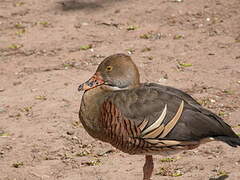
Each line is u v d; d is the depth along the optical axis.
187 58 17.38
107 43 18.80
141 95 10.74
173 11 20.61
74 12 21.19
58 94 15.62
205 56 17.42
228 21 19.64
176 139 10.47
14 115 14.64
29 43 19.09
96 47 18.55
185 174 11.66
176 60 17.27
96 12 21.06
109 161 12.47
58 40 19.19
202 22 19.77
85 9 21.34
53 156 12.80
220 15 20.12
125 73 11.18
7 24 20.59
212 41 18.41
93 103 11.05
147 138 10.61
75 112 14.66
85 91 11.24
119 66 11.16
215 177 11.35
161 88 11.00
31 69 17.34
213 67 16.69
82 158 12.66
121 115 10.67
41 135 13.64
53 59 17.94
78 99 15.33
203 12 20.41
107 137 11.00
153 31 19.39
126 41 18.83
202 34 18.97
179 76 16.30
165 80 16.09
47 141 13.38
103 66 11.22
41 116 14.52
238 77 15.98
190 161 12.20
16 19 20.92
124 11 20.94
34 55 18.30
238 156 12.22
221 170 11.66
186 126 10.44
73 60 17.77
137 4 21.41
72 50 18.42
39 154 12.88
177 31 19.31
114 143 10.98
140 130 10.59
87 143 13.29
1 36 19.72
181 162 12.21
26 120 14.37
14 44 19.02
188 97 10.96
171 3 21.23
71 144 13.27
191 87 15.64
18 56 18.28
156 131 10.52
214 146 12.75
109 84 11.19
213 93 15.26
